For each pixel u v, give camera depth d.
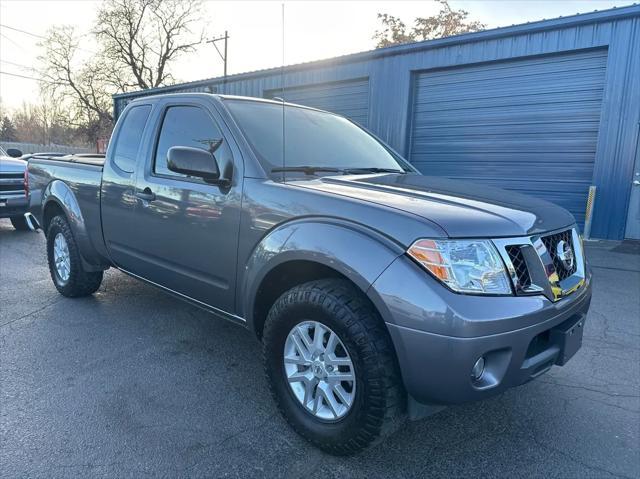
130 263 3.80
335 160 3.31
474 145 10.95
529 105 10.02
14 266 6.14
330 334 2.34
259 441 2.51
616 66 8.68
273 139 3.10
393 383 2.14
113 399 2.88
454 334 1.94
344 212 2.31
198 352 3.58
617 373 3.41
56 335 3.83
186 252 3.15
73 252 4.47
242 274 2.77
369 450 2.46
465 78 10.90
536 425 2.74
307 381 2.46
